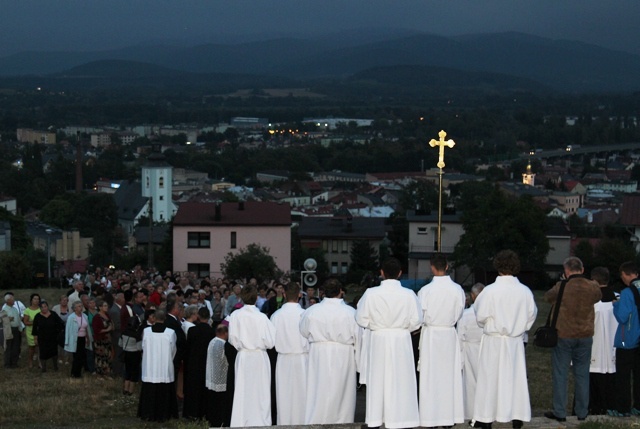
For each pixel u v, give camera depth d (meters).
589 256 66.06
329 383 13.99
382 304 12.51
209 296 26.12
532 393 20.20
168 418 16.98
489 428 12.74
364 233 90.31
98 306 21.23
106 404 18.47
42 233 121.75
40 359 22.61
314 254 75.31
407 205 188.62
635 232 77.75
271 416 15.77
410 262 74.06
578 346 13.14
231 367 15.96
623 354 13.38
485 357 12.79
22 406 17.84
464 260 63.44
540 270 62.47
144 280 28.97
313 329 14.02
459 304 12.84
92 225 145.50
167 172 183.62
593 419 13.08
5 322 23.28
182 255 64.00
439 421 12.77
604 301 14.18
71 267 91.75
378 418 12.58
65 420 17.06
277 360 15.15
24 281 54.47
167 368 16.88
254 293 14.98
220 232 64.00
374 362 12.62
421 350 12.94
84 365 22.31
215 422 16.31
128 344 19.27
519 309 12.63
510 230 61.25
